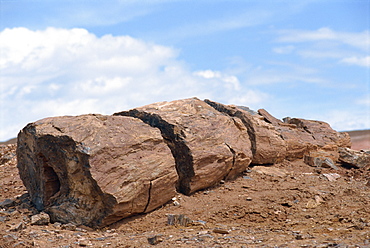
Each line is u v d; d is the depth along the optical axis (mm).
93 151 10062
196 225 10258
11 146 19984
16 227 9570
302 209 11406
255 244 8070
